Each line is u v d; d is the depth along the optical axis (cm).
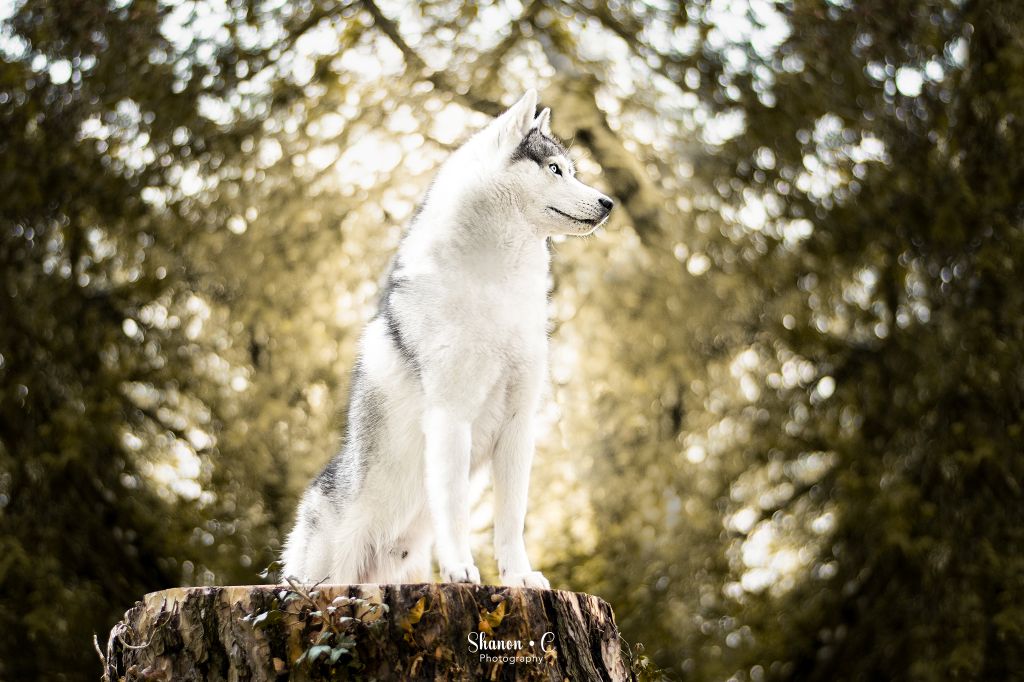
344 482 350
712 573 697
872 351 672
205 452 688
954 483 621
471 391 322
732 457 702
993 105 634
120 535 658
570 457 742
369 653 270
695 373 716
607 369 738
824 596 670
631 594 709
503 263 329
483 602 281
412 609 273
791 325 683
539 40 723
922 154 651
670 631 694
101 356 654
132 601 652
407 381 331
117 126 655
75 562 632
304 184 718
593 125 734
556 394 741
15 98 634
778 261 686
